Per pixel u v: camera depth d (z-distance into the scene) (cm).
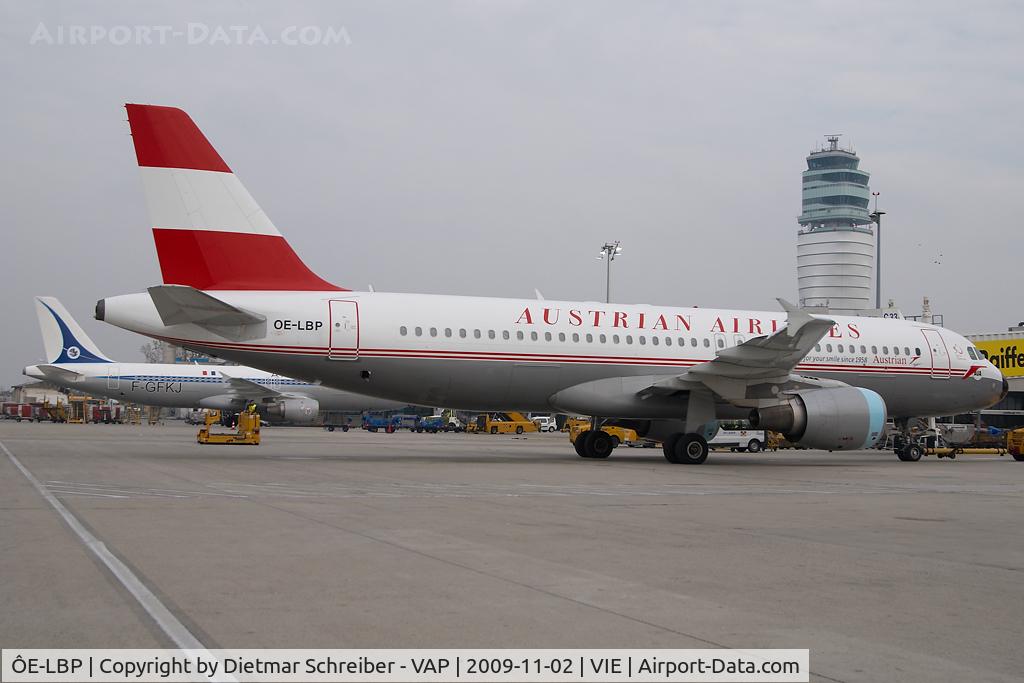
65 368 5756
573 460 2759
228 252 2386
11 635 603
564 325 2648
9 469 2066
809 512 1409
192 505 1338
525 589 768
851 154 15775
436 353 2498
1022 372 5109
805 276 14225
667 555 962
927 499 1664
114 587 750
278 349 2372
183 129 2353
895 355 3047
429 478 1934
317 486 1692
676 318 2806
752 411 2648
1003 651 605
